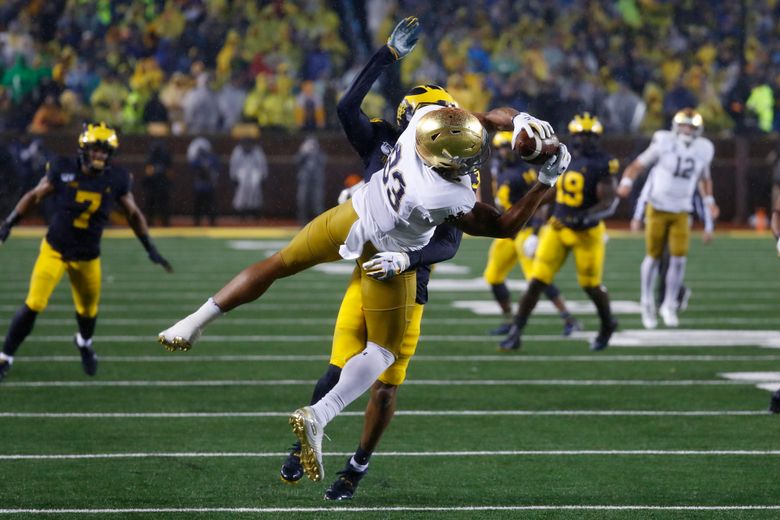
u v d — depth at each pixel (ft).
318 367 111.65
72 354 117.39
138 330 133.59
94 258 102.22
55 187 100.58
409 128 59.31
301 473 64.85
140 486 69.77
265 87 296.92
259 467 74.84
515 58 304.71
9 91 284.00
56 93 285.84
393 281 61.21
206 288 173.88
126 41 294.46
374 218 59.72
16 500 66.33
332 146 296.92
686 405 95.76
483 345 126.62
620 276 195.11
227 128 295.69
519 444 82.07
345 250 60.70
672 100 302.66
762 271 205.36
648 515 64.69
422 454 79.05
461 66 298.15
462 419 90.22
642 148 295.89
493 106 291.99
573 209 118.73
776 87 314.55
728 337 133.18
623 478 72.79
